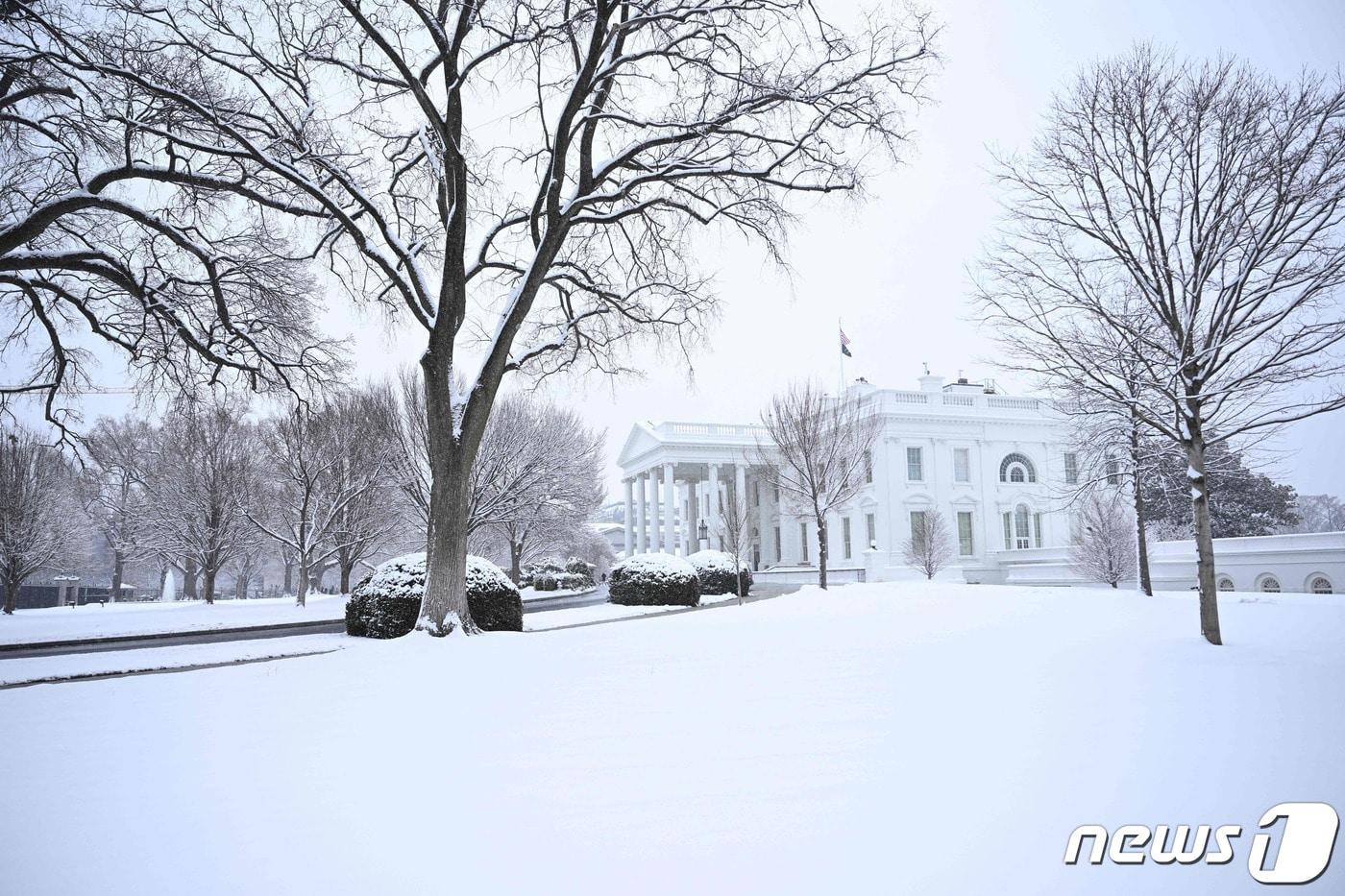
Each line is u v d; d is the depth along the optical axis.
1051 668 8.64
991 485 47.28
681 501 72.56
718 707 7.05
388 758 5.77
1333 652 9.66
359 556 35.44
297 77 14.19
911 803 4.61
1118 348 11.34
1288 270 10.56
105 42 13.14
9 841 4.27
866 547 46.66
